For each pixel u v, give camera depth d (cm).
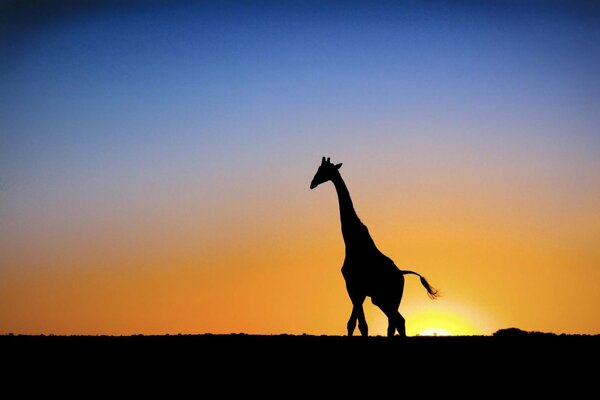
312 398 2053
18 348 2536
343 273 2422
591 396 2058
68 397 2052
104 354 2459
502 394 2072
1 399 2038
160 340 2678
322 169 2544
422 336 2728
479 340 2620
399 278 2444
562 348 2483
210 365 2334
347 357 2370
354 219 2462
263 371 2267
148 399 2041
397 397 2055
